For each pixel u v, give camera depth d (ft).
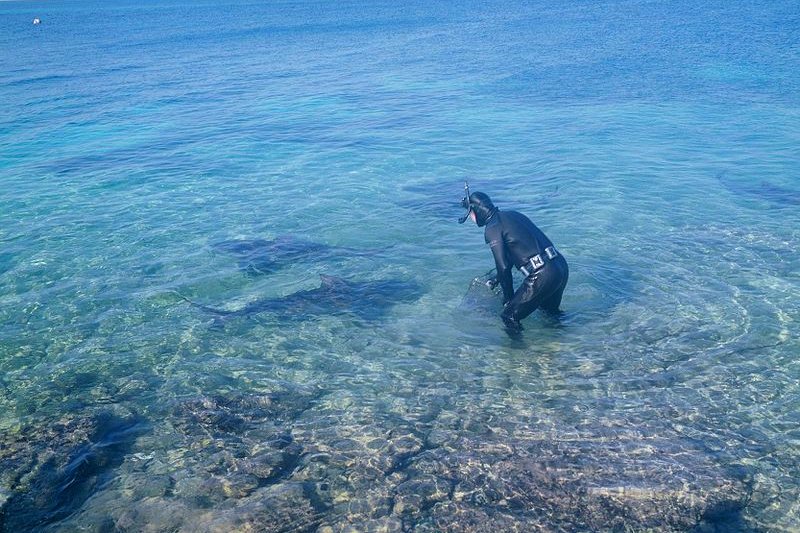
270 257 23.67
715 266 21.88
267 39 115.14
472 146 37.99
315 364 17.49
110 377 17.16
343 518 12.82
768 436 14.46
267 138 41.24
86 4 403.75
